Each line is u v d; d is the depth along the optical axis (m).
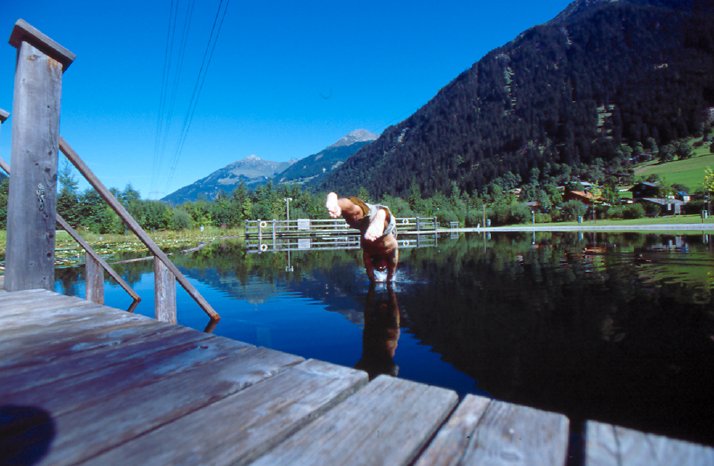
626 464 0.76
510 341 2.54
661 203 50.09
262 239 20.03
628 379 1.90
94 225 29.75
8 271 2.93
